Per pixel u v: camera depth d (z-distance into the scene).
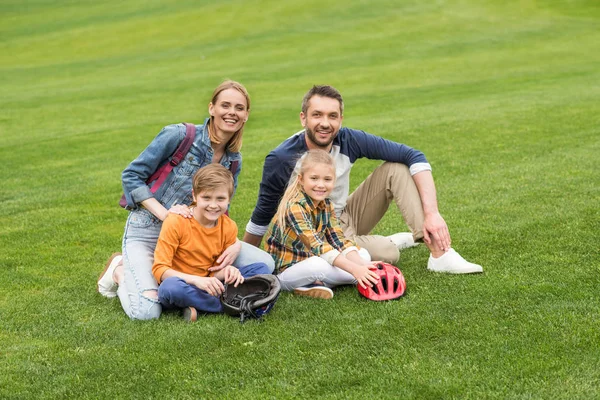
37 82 32.28
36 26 53.34
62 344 5.46
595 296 5.93
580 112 16.72
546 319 5.48
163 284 5.88
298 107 21.73
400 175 6.97
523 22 41.81
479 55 32.59
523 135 14.50
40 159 15.04
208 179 5.96
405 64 31.23
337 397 4.45
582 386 4.42
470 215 8.90
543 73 26.27
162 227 6.15
